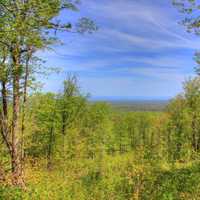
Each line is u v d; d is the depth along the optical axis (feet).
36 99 41.86
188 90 106.93
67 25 37.88
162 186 45.14
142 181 47.96
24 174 42.39
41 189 41.16
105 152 147.84
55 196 40.81
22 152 40.01
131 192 46.29
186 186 43.57
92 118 147.74
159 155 56.65
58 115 93.86
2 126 38.04
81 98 101.19
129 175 51.85
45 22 35.42
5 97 36.86
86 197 45.27
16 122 38.22
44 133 89.40
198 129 103.40
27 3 32.83
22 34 33.68
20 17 32.94
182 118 106.63
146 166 51.85
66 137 99.91
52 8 35.42
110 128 162.71
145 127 187.93
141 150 55.16
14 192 33.32
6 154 44.19
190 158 71.92
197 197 38.63
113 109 175.73
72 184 54.03
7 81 35.45
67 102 96.32
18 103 38.11
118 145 178.19
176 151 80.69
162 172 53.78
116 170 76.28
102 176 69.72
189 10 36.14
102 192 48.16
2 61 35.22
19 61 36.29
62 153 99.19
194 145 102.63
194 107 105.09
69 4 36.50
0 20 32.07
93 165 96.43
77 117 103.14
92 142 144.46
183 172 52.42
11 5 32.96
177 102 112.68
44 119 87.10
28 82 36.55
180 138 99.71
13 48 34.99
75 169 91.56
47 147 93.50
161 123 113.39
